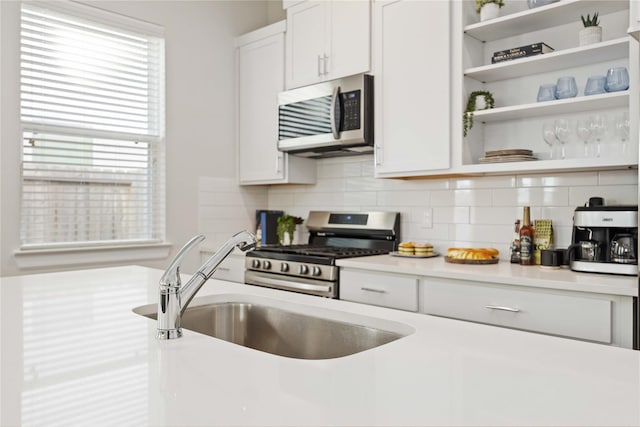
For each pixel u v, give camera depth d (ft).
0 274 9.02
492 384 2.47
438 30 8.67
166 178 11.43
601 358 2.93
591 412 2.11
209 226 12.28
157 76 11.41
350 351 4.29
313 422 2.00
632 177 7.58
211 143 12.34
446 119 8.55
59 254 9.68
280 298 5.04
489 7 8.34
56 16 9.78
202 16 12.16
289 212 13.14
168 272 3.46
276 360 2.90
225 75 12.67
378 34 9.56
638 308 5.70
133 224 11.01
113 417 2.05
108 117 10.53
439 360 2.89
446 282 7.44
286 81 11.53
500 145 9.03
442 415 2.08
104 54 10.46
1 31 9.02
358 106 9.74
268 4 13.61
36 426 1.96
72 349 3.14
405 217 10.57
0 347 3.19
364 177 11.36
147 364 2.82
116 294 5.21
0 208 9.03
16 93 9.21
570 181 8.22
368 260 8.82
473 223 9.48
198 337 3.47
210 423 1.99
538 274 6.89
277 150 11.71
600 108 7.84
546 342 3.30
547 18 7.97
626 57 7.61
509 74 8.56
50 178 9.74
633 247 6.73
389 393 2.34
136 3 10.87
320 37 10.69
